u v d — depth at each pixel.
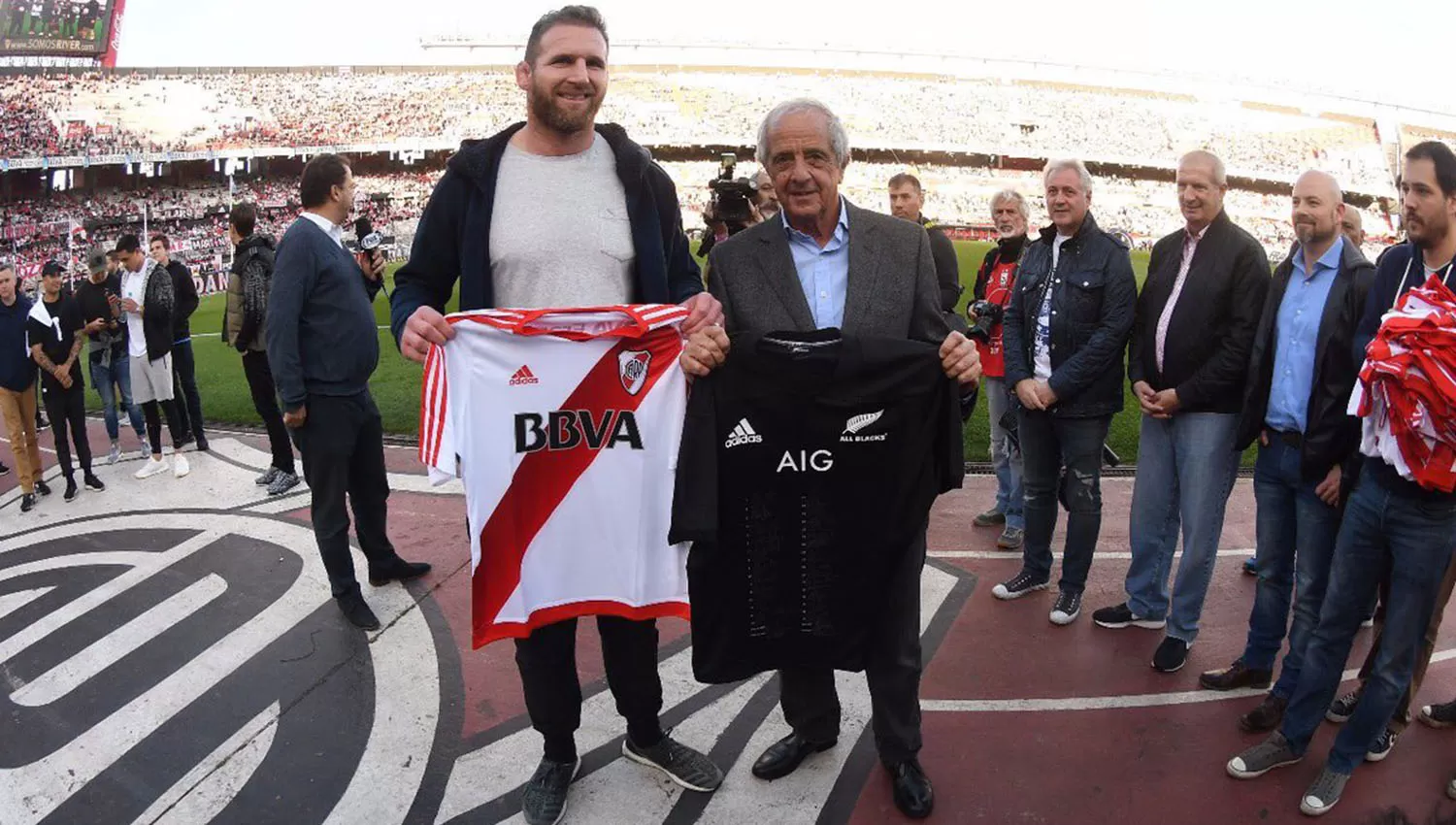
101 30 46.34
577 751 3.35
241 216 6.29
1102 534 5.60
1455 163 2.70
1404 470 2.68
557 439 2.72
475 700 3.78
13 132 37.84
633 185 2.78
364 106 45.19
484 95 46.88
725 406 2.55
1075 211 4.03
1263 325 3.57
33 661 4.24
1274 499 3.59
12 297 6.42
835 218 2.79
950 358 2.50
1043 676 3.88
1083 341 4.06
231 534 5.76
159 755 3.48
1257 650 3.71
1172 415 3.90
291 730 3.61
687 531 2.50
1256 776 3.18
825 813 3.03
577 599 2.83
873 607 2.73
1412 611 2.82
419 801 3.17
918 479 2.61
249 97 44.09
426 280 2.85
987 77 56.72
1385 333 2.71
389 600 4.73
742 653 2.72
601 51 2.60
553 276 2.72
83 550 5.61
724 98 51.78
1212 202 3.70
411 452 7.67
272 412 6.50
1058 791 3.12
